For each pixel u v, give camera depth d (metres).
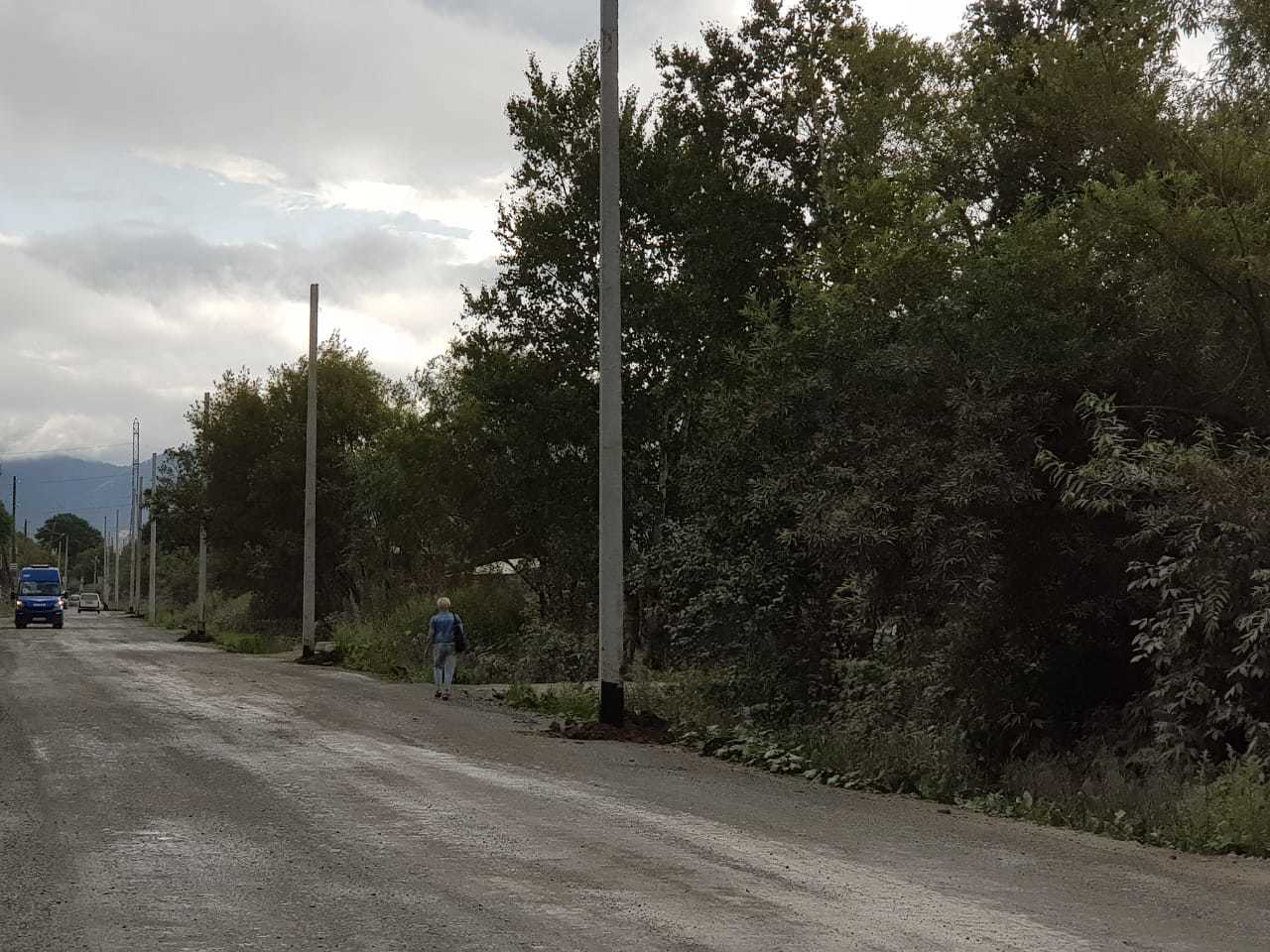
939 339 15.76
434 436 41.47
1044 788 13.08
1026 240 15.73
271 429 59.22
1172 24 16.98
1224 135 15.89
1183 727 12.70
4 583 139.00
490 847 8.62
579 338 34.75
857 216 18.95
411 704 20.89
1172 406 15.49
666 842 8.98
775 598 18.72
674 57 39.19
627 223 35.00
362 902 6.93
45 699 20.50
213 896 7.06
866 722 15.68
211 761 13.11
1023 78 20.06
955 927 6.62
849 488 16.52
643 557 21.28
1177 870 8.78
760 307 18.34
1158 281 14.83
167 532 74.56
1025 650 15.97
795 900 7.17
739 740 15.99
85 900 6.96
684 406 32.25
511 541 40.38
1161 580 13.22
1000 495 14.71
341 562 58.00
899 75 24.61
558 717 19.34
